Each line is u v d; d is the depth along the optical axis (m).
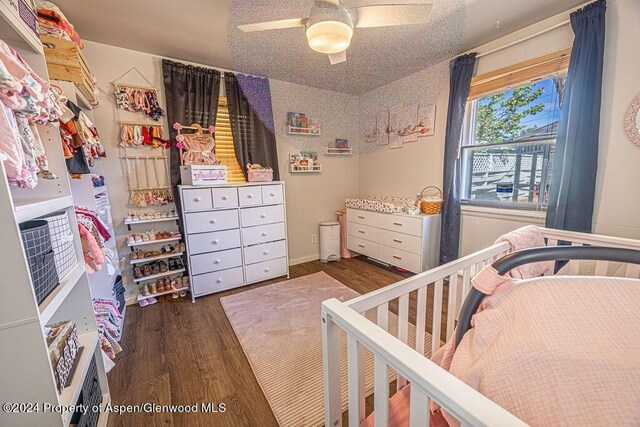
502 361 0.62
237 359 1.70
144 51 2.41
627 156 1.71
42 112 0.92
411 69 1.51
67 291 1.03
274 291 2.68
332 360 0.81
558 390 0.52
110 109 2.35
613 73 1.72
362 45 1.29
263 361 1.67
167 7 1.76
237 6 1.05
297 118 1.78
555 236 1.54
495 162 2.44
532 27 2.04
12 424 0.77
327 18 0.90
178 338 1.93
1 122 0.73
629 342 0.55
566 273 1.71
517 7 1.82
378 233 3.19
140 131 2.45
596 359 0.53
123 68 2.37
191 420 1.28
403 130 1.61
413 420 0.55
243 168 2.91
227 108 2.86
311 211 3.62
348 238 3.64
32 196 1.14
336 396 0.84
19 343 0.75
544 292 0.70
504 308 0.75
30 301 0.75
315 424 1.25
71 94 1.50
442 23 1.11
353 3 0.96
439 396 0.47
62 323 1.18
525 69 2.06
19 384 0.77
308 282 2.90
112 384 1.50
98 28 2.02
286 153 3.32
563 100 1.88
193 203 2.43
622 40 1.67
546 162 2.11
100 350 1.34
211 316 2.24
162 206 2.63
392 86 1.64
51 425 0.81
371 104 1.79
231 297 2.56
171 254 2.51
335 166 3.75
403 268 2.95
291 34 1.20
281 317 2.19
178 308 2.38
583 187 1.83
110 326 1.72
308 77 1.70
